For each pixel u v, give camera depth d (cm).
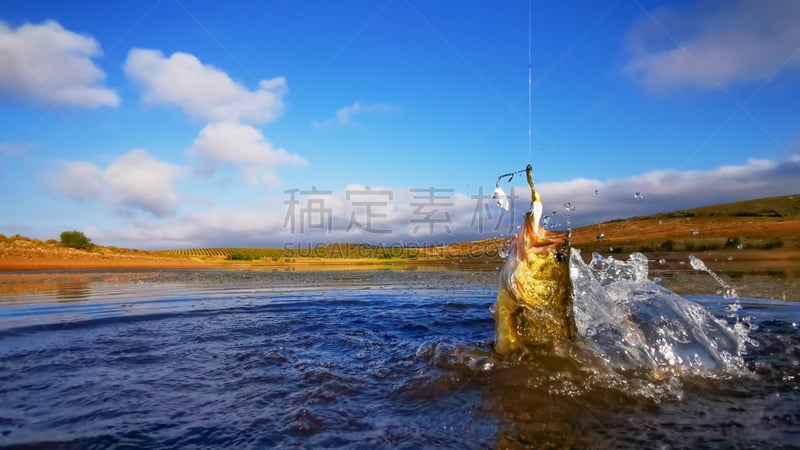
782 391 277
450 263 1702
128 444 194
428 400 258
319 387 276
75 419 222
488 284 895
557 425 223
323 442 198
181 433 206
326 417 228
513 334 338
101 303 633
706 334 365
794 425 223
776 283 714
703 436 210
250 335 430
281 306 608
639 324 369
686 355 334
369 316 538
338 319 519
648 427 221
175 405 243
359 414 235
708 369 318
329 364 330
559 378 292
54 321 481
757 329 423
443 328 475
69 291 815
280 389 271
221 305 615
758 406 251
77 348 371
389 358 351
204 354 354
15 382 281
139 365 322
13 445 191
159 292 791
